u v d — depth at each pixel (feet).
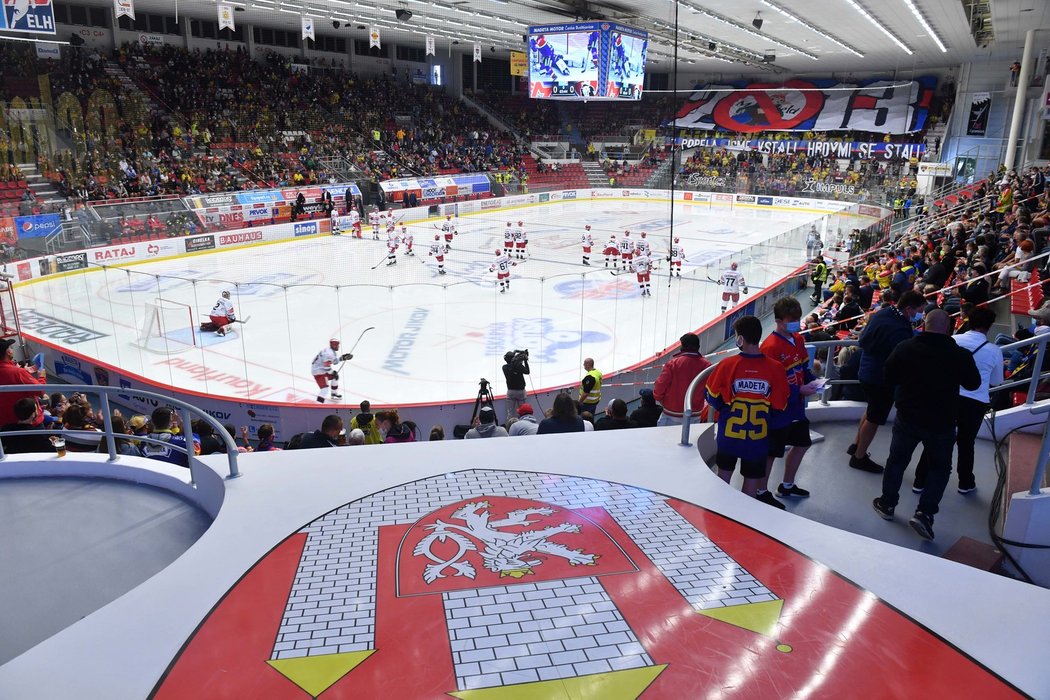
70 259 73.77
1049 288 33.65
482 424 24.90
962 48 124.57
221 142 114.32
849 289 43.52
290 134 123.75
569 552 12.47
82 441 24.41
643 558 12.30
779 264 76.02
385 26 123.54
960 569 11.98
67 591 12.93
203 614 10.87
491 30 128.26
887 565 12.12
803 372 16.11
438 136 147.33
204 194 96.84
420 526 13.38
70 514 15.72
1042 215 44.60
